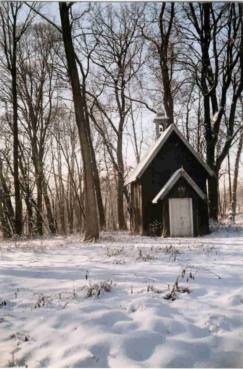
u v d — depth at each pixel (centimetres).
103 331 577
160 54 2794
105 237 2025
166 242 1744
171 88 3256
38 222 3075
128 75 3359
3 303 728
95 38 3089
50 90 3388
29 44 3231
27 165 3281
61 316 639
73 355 510
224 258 1188
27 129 3350
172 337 565
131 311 666
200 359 512
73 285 839
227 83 2648
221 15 2603
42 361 505
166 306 685
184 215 2214
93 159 3247
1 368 490
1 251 1534
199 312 661
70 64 1931
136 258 1190
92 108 3294
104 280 876
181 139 2316
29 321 635
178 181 2220
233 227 2403
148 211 2294
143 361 505
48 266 1091
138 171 2336
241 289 789
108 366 489
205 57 2697
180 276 909
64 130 4444
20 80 3181
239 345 542
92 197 1888
